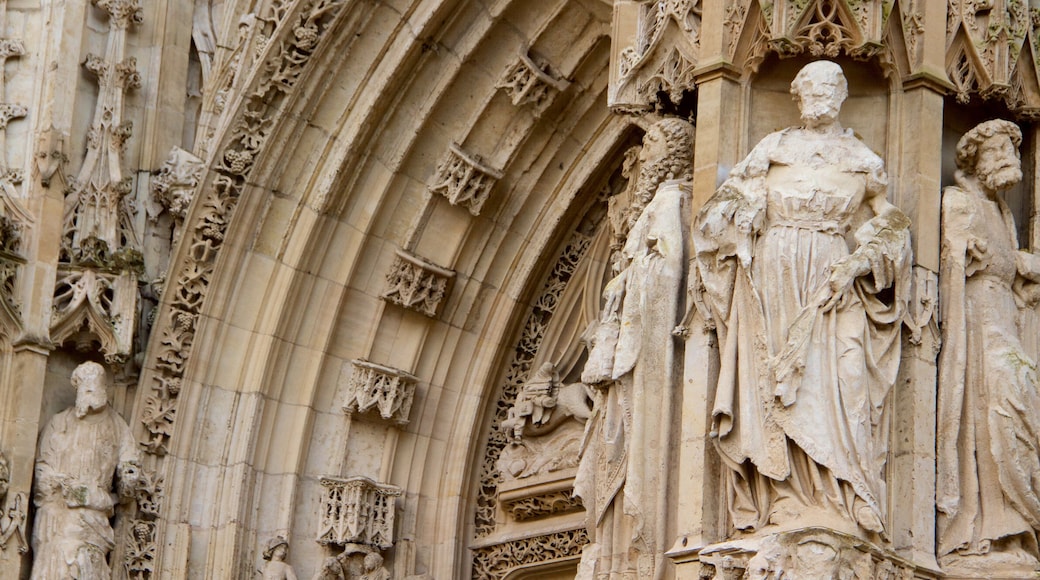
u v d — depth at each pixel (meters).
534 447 20.27
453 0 19.95
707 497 15.14
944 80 15.86
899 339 15.20
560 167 20.44
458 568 20.41
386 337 20.69
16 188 20.72
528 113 20.22
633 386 15.89
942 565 15.16
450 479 20.61
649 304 15.89
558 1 19.89
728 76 15.93
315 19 20.42
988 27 16.11
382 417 20.56
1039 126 16.31
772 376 14.84
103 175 20.98
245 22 20.88
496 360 20.64
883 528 14.70
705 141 15.84
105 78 21.25
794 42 15.74
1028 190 16.27
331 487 20.34
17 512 19.78
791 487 14.75
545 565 19.98
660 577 15.43
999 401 15.38
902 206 15.62
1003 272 15.73
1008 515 15.28
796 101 15.68
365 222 20.53
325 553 20.34
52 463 19.98
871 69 15.90
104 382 20.36
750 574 14.47
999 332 15.55
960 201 15.72
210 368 20.67
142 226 21.22
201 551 20.31
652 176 16.55
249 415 20.48
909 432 15.18
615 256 17.95
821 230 15.16
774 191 15.27
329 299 20.61
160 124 21.53
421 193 20.53
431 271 20.47
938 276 15.59
